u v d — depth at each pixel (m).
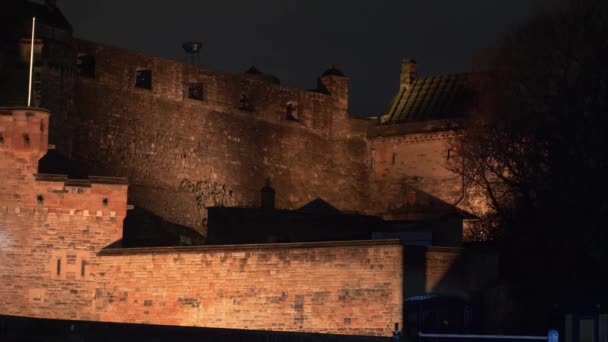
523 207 88.56
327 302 62.25
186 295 64.19
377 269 61.75
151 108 99.44
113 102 96.06
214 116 104.81
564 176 84.69
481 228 94.75
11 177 65.75
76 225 65.88
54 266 65.62
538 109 92.06
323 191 113.31
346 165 115.31
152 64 99.94
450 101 114.88
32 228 65.75
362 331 61.72
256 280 63.22
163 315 64.50
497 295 69.88
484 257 69.19
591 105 87.75
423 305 66.00
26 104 86.75
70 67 91.62
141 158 98.06
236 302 63.44
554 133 88.81
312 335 55.28
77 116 92.62
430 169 111.75
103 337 51.53
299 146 111.69
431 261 66.88
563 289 77.56
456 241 95.31
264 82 109.62
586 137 85.94
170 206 99.75
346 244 62.28
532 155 89.62
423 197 111.81
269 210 95.75
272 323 62.81
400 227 97.56
